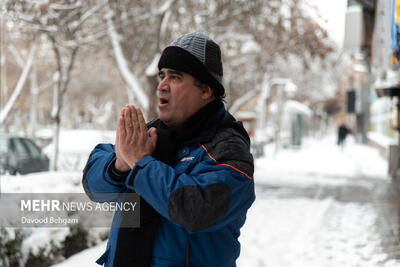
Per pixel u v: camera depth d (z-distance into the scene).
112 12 10.16
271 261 5.07
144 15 10.67
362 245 5.88
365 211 8.36
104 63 20.20
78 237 4.70
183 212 1.29
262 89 22.55
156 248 1.44
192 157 1.45
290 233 6.48
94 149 1.75
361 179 13.88
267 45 14.04
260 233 6.46
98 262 1.60
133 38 11.98
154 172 1.35
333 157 23.47
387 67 7.58
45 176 4.79
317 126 64.38
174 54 1.50
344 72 35.66
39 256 4.11
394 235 6.40
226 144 1.44
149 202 1.36
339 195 10.41
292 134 30.94
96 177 1.57
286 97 23.16
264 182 12.87
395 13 7.01
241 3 11.49
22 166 9.72
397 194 10.59
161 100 1.57
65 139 12.25
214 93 1.58
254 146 22.56
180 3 11.92
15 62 18.86
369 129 38.59
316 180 13.52
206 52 1.51
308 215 7.87
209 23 11.88
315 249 5.62
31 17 7.87
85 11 10.14
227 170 1.36
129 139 1.43
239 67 19.34
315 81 37.59
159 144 1.47
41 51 15.35
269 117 45.72
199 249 1.44
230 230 1.55
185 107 1.53
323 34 11.75
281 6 11.98
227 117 1.57
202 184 1.32
